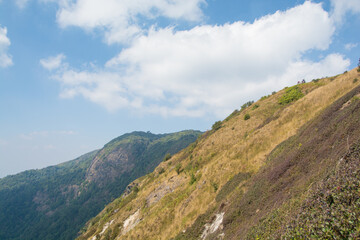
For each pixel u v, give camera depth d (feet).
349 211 22.12
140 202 190.90
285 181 54.03
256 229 43.73
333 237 21.12
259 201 58.59
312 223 24.93
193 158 178.19
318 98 103.71
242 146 112.27
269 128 111.45
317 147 54.03
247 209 61.26
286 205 40.47
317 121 71.41
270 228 38.42
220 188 97.66
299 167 53.98
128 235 129.39
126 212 196.44
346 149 38.37
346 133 45.88
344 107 64.85
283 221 35.27
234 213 65.21
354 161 30.25
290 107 116.88
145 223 128.26
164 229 114.01
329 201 27.22
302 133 74.08
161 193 171.94
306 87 183.73
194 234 82.12
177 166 188.85
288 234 28.14
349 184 25.93
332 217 22.95
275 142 96.48
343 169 30.91
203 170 135.33
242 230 53.36
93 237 216.95
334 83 104.47
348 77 98.89
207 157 159.22
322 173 40.09
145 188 231.30
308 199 32.12
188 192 123.13
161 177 213.87
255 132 118.21
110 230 184.14
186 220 100.63
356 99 60.90
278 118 116.16
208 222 80.07
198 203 104.22
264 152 95.40
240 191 76.07
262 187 63.00
